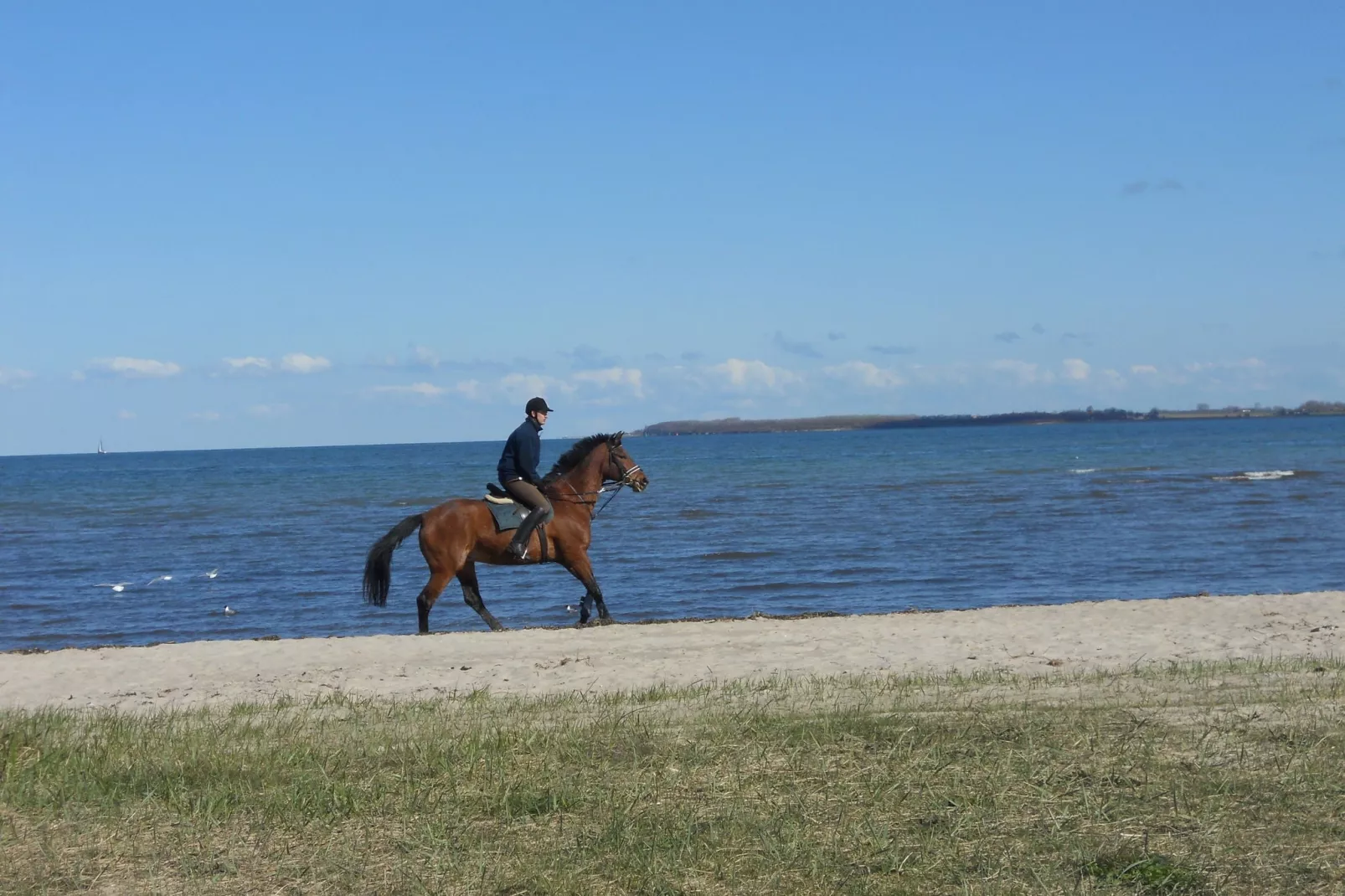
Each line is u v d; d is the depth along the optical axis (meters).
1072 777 6.98
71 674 12.95
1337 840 5.77
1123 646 13.10
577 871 5.69
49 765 7.77
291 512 47.56
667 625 15.91
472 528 15.49
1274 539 29.61
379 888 5.62
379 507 50.28
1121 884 5.33
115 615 21.83
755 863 5.72
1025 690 10.07
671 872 5.61
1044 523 35.34
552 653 13.52
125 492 70.31
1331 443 114.75
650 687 11.03
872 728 8.37
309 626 20.25
